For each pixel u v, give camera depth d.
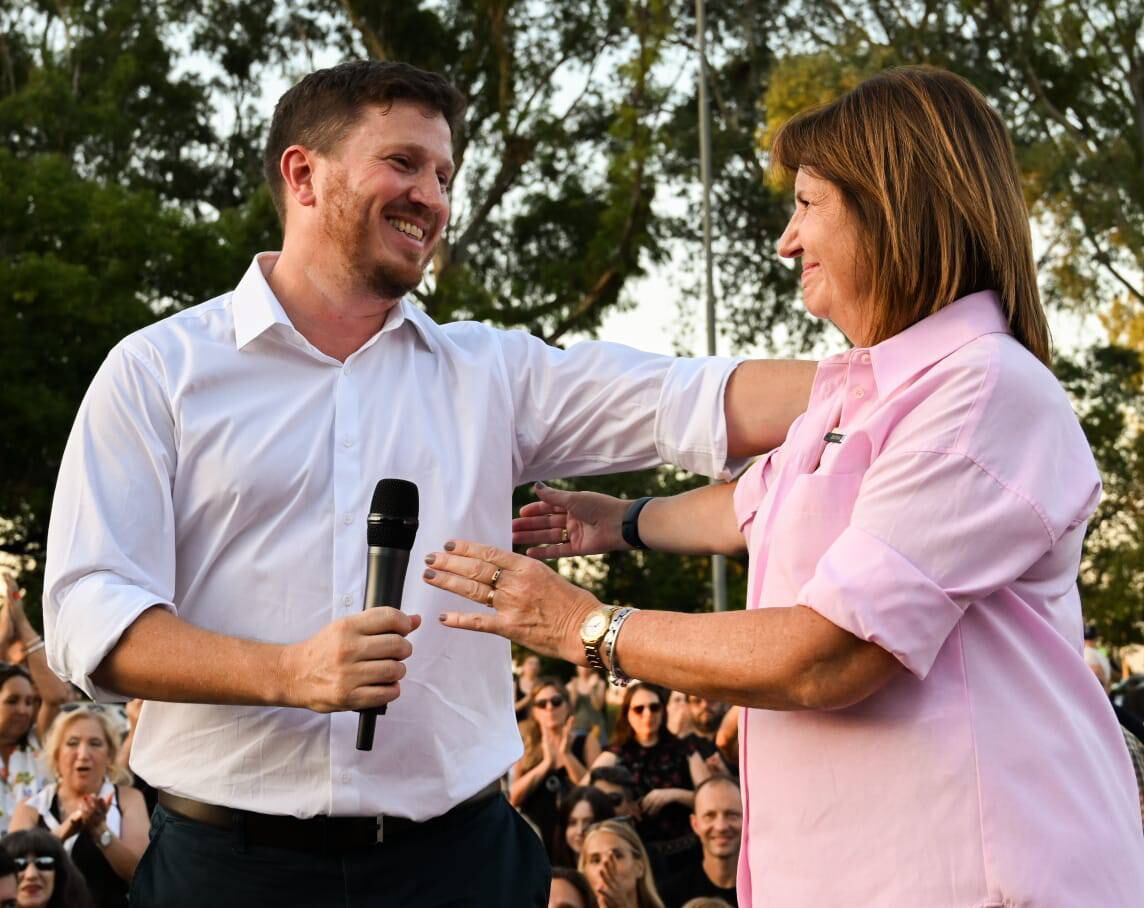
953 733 1.76
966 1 25.16
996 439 1.78
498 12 24.73
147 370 2.25
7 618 6.10
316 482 2.26
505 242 25.89
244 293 2.32
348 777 2.20
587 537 2.61
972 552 1.75
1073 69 25.61
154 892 2.27
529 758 6.80
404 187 2.28
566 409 2.50
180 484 2.25
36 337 19.53
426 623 2.27
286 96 2.37
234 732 2.22
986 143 1.91
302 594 2.23
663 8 23.38
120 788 5.14
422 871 2.25
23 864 4.18
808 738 1.86
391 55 25.33
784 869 1.87
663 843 5.44
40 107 23.86
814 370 2.41
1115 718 1.89
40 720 6.01
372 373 2.35
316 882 2.21
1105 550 26.72
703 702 6.94
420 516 2.32
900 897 1.76
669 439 2.47
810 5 26.22
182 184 27.84
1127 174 24.34
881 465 1.80
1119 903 1.76
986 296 1.90
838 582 1.73
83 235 20.67
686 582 23.72
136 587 2.15
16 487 20.30
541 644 1.94
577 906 4.45
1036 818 1.74
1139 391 27.41
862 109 1.94
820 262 1.98
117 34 26.69
